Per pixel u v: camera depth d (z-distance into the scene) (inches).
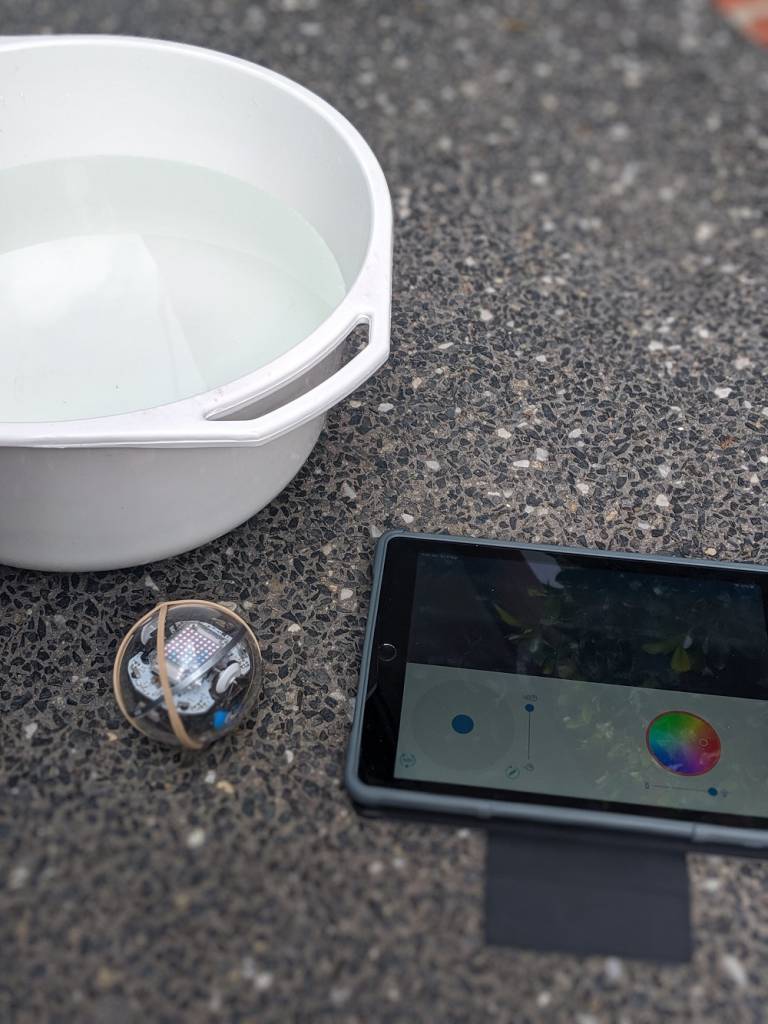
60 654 28.9
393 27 44.1
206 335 32.8
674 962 25.6
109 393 31.7
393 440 32.9
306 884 26.2
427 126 41.0
